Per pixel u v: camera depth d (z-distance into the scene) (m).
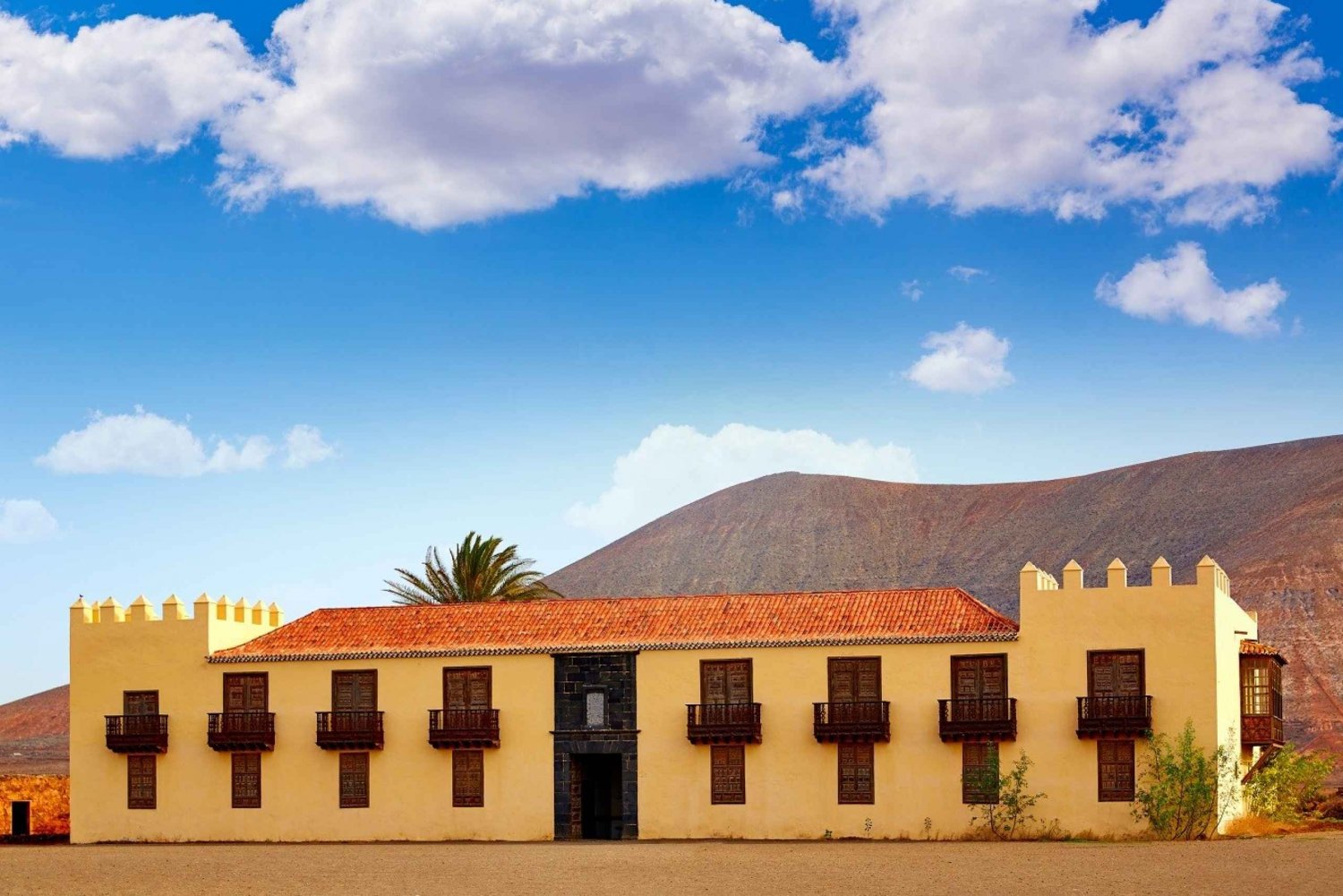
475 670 60.75
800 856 48.56
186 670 63.16
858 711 56.97
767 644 58.34
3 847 61.75
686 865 46.00
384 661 61.47
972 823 55.97
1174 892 37.41
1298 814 62.88
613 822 61.88
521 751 59.94
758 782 57.97
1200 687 54.59
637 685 59.34
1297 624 131.62
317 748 61.50
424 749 60.66
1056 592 56.47
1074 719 55.56
